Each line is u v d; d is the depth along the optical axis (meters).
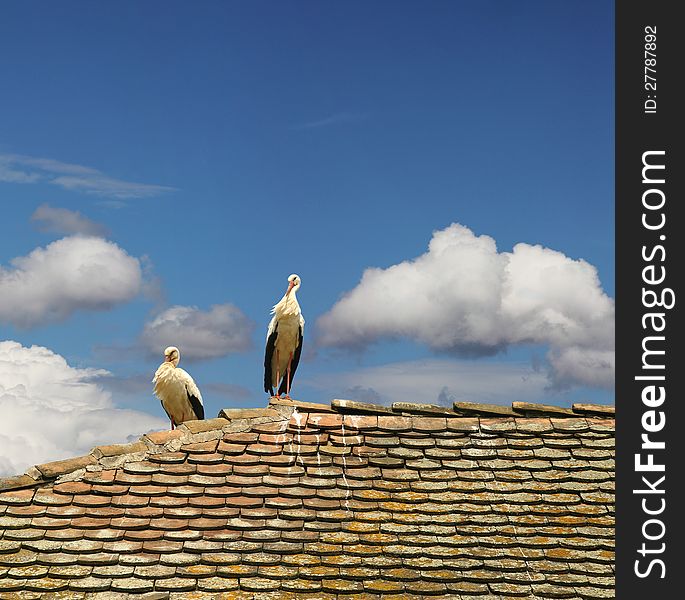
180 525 7.64
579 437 8.83
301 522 7.77
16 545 7.35
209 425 8.64
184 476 8.11
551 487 8.28
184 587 7.12
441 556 7.54
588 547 7.69
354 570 7.36
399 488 8.17
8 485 7.88
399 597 7.14
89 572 7.20
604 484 8.32
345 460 8.41
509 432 8.84
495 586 7.31
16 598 6.92
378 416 9.00
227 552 7.45
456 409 9.08
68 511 7.69
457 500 8.09
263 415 8.84
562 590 7.32
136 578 7.18
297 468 8.29
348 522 7.80
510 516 7.96
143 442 8.42
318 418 8.84
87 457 8.23
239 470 8.22
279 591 7.13
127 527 7.58
